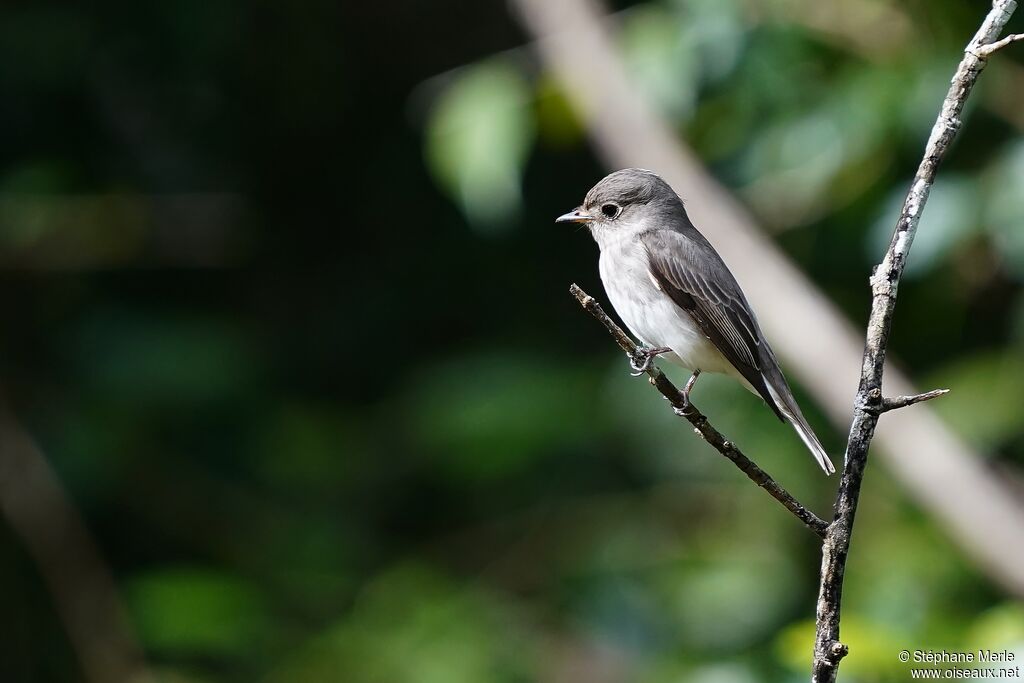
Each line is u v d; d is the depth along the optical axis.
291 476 14.03
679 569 12.09
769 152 10.79
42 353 13.93
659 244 8.68
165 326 14.02
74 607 12.42
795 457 11.75
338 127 16.06
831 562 4.59
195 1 14.55
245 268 15.89
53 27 14.34
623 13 11.64
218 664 12.20
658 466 12.88
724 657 11.23
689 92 10.48
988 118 10.05
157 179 15.01
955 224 9.62
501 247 15.74
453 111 10.48
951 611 10.60
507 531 13.34
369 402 15.88
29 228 13.28
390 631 11.80
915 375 11.44
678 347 8.65
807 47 10.48
